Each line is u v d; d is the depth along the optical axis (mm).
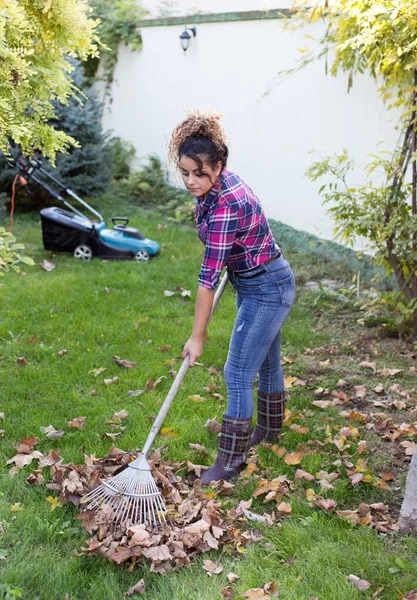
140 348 4961
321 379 4734
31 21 3293
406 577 2637
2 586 2473
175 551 2727
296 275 7039
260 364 3383
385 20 4547
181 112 9922
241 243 3109
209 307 3074
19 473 3297
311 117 7785
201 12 9750
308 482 3367
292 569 2699
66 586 2541
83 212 9250
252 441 3783
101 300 5953
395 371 4789
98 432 3748
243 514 3090
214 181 2924
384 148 6957
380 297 5438
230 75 8898
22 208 9273
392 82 5176
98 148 9164
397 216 5051
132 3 10578
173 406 4102
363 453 3686
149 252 7246
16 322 5340
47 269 6770
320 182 7758
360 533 2926
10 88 3129
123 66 10695
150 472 2994
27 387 4246
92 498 2969
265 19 8250
